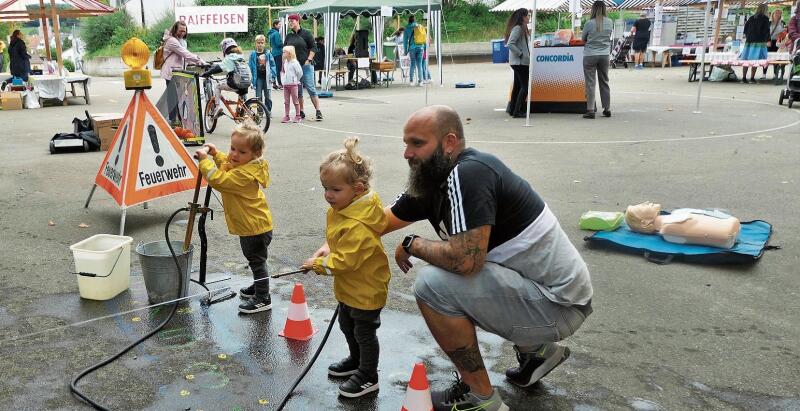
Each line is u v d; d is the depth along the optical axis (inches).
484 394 109.8
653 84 701.3
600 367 127.3
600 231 203.2
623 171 290.4
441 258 101.9
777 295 159.0
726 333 140.5
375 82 767.7
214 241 203.2
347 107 553.9
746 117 448.8
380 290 115.3
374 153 340.2
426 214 119.4
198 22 948.0
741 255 175.3
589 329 142.9
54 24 623.5
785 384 120.6
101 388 119.5
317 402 116.2
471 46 1208.2
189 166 217.9
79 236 206.1
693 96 581.6
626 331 141.8
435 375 124.9
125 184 201.3
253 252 149.6
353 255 110.9
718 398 116.3
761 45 690.2
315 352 133.9
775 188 256.7
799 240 196.1
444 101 583.8
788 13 1197.1
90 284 156.4
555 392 118.8
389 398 117.6
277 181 279.9
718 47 875.4
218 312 152.0
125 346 135.3
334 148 357.7
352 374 124.6
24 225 216.8
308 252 192.7
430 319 106.7
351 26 1221.7
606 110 464.1
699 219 186.7
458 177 100.1
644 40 940.6
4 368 126.1
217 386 120.8
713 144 350.0
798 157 313.0
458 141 104.4
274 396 117.7
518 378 119.6
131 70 202.5
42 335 139.8
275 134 409.4
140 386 120.5
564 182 271.4
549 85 491.2
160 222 221.5
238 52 414.0
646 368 126.7
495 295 103.7
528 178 279.0
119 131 212.5
